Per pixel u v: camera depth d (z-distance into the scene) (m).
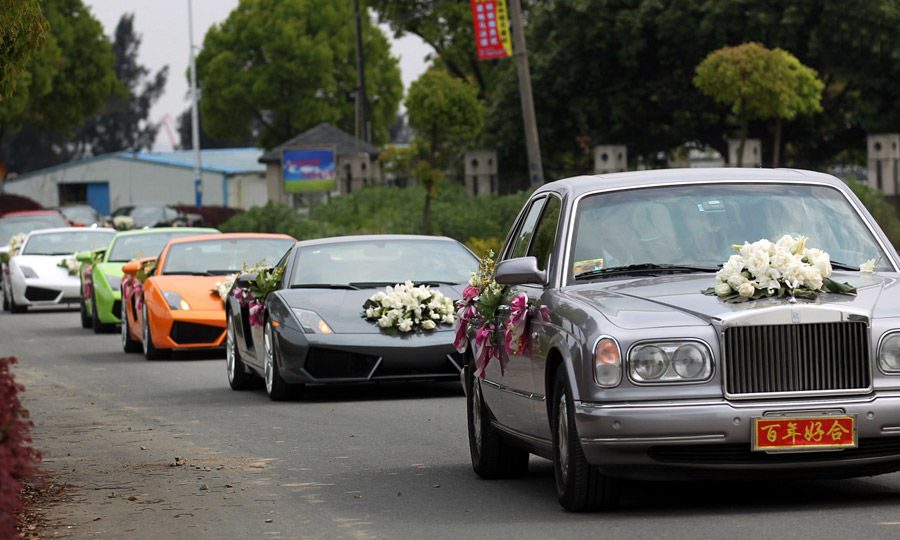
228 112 121.19
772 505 9.57
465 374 12.09
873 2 68.50
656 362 8.80
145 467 12.61
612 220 10.49
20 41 12.95
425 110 50.47
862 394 8.84
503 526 9.24
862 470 9.09
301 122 119.62
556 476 9.71
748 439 8.72
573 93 76.56
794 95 58.12
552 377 9.73
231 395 19.08
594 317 9.12
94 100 110.56
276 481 11.62
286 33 117.50
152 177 118.00
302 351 17.23
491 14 41.59
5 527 7.05
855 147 77.19
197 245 25.31
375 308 17.58
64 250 40.22
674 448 8.83
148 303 24.39
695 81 59.31
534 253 11.05
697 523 8.96
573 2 73.81
